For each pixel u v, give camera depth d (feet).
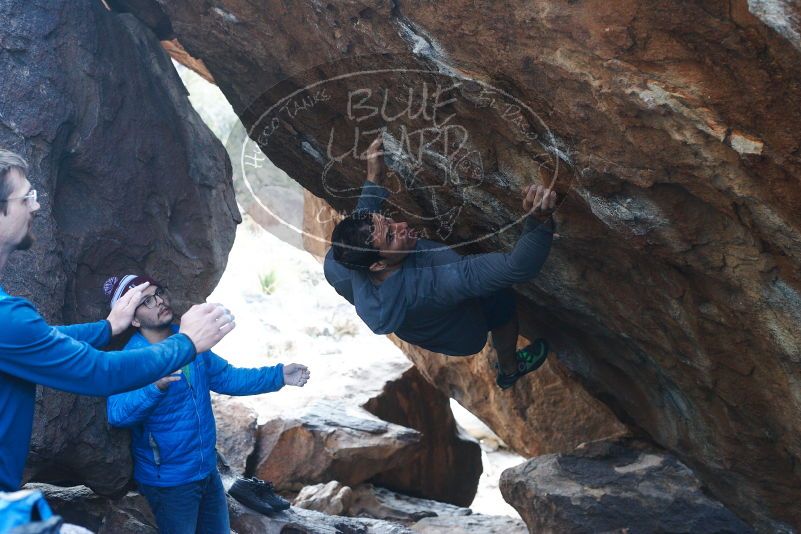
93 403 10.35
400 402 27.40
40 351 6.20
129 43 11.63
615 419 22.20
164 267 11.85
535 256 8.45
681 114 6.77
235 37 9.74
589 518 16.22
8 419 6.22
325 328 43.80
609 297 11.28
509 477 17.70
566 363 16.31
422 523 21.42
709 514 16.11
